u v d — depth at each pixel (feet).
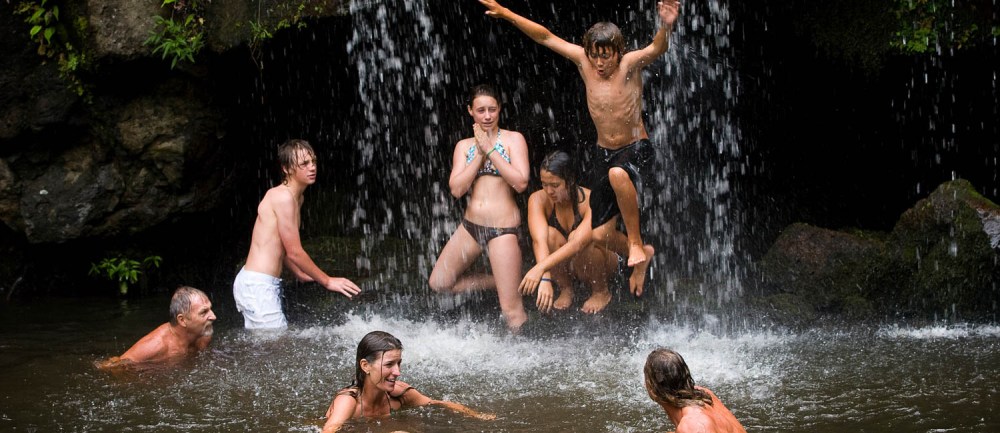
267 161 34.96
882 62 29.86
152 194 30.25
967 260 26.08
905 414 17.38
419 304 27.71
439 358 22.22
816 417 17.33
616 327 25.08
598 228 25.14
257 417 17.69
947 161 35.40
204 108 29.91
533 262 30.66
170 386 19.81
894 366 20.86
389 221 38.75
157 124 29.43
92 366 21.52
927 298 26.43
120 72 28.84
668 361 14.44
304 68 33.19
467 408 17.94
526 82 39.32
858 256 27.25
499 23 38.58
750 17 34.45
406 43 35.04
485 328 25.31
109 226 30.40
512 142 25.73
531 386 19.70
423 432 16.49
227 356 22.43
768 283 28.04
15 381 20.18
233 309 28.68
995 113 32.83
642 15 36.58
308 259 26.21
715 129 37.60
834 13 30.86
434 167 40.06
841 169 37.58
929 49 28.76
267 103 33.40
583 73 24.88
